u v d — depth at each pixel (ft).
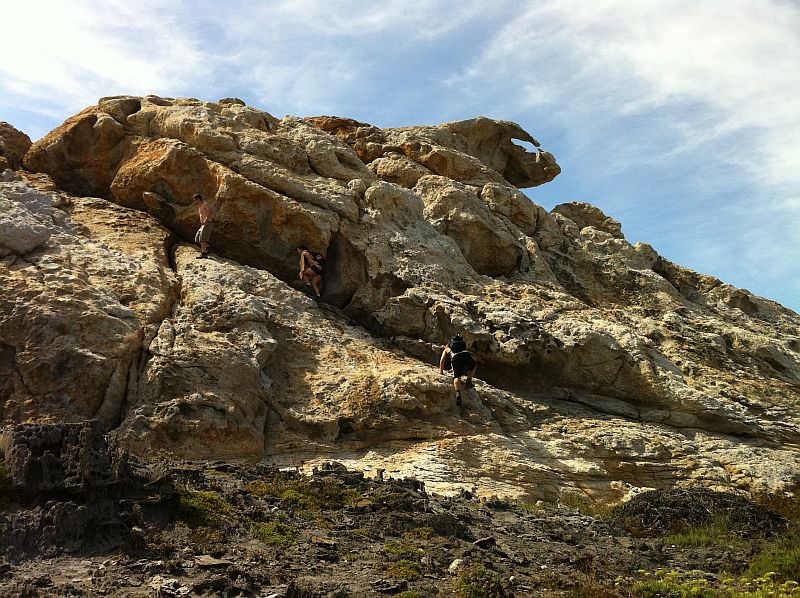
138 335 46.73
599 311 72.08
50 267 47.80
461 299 60.44
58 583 22.97
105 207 60.29
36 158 65.00
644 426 56.49
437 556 29.27
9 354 43.45
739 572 32.58
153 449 42.63
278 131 69.15
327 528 30.83
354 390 50.42
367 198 65.31
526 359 57.36
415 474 45.47
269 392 48.70
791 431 58.95
